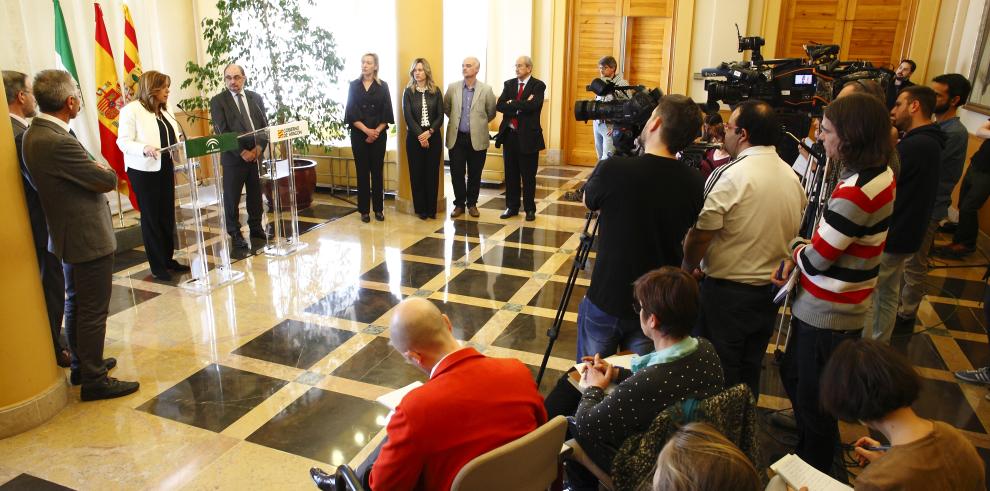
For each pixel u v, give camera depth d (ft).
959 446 4.73
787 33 25.27
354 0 25.48
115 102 18.60
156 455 8.97
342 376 11.14
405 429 5.28
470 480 5.05
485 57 27.45
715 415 5.60
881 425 4.99
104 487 8.32
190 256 14.97
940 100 13.24
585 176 27.14
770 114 7.74
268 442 9.30
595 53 27.76
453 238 18.88
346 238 18.83
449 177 27.07
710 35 26.05
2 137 8.87
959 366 11.73
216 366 11.44
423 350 5.87
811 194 10.89
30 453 8.99
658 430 5.62
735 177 7.72
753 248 7.85
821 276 7.39
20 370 9.37
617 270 7.71
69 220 9.56
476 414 5.42
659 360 5.85
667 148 7.47
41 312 9.66
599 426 5.89
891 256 10.71
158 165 14.47
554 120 28.66
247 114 17.67
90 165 9.55
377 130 19.70
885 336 11.07
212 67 21.40
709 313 8.23
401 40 20.04
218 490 8.29
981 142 18.54
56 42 17.76
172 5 23.29
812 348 7.59
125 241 17.54
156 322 13.16
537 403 5.90
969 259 17.56
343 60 22.99
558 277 15.92
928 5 23.08
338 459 8.94
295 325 13.09
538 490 5.74
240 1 20.58
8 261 9.08
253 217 18.66
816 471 5.78
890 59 24.40
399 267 16.49
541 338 12.65
